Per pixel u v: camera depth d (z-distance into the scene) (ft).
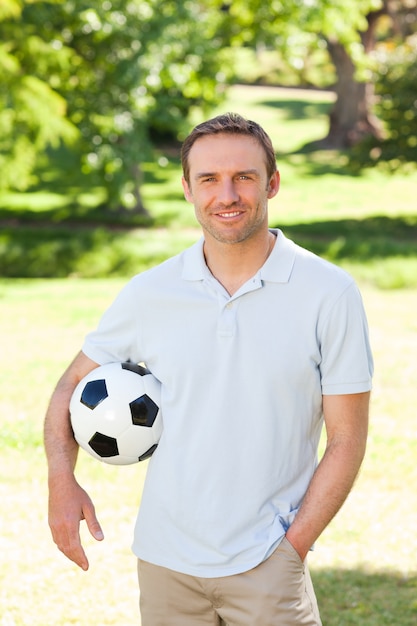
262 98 160.97
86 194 94.58
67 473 9.34
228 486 8.43
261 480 8.41
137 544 8.96
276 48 75.51
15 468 21.02
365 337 8.50
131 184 74.59
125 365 9.76
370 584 15.58
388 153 80.89
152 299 8.75
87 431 9.57
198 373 8.54
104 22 67.87
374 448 22.75
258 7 74.59
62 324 40.22
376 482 20.62
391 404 27.02
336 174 113.39
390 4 113.91
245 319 8.42
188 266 8.66
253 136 8.37
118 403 9.50
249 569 8.36
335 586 15.43
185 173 8.59
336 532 17.78
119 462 9.72
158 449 8.86
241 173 8.26
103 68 70.74
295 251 8.50
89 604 14.64
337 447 8.43
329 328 8.33
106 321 9.33
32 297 48.85
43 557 16.35
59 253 66.13
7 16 58.59
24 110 56.75
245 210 8.32
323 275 8.39
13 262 65.67
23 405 26.21
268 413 8.38
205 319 8.55
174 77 72.08
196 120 107.34
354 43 79.77
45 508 18.71
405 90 79.66
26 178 58.95
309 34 76.79
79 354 9.82
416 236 80.38
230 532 8.42
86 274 65.67
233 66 79.61
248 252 8.47
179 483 8.56
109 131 71.10
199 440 8.52
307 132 137.80
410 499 19.65
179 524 8.59
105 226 81.97
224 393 8.45
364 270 58.75
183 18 73.46
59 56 63.21
